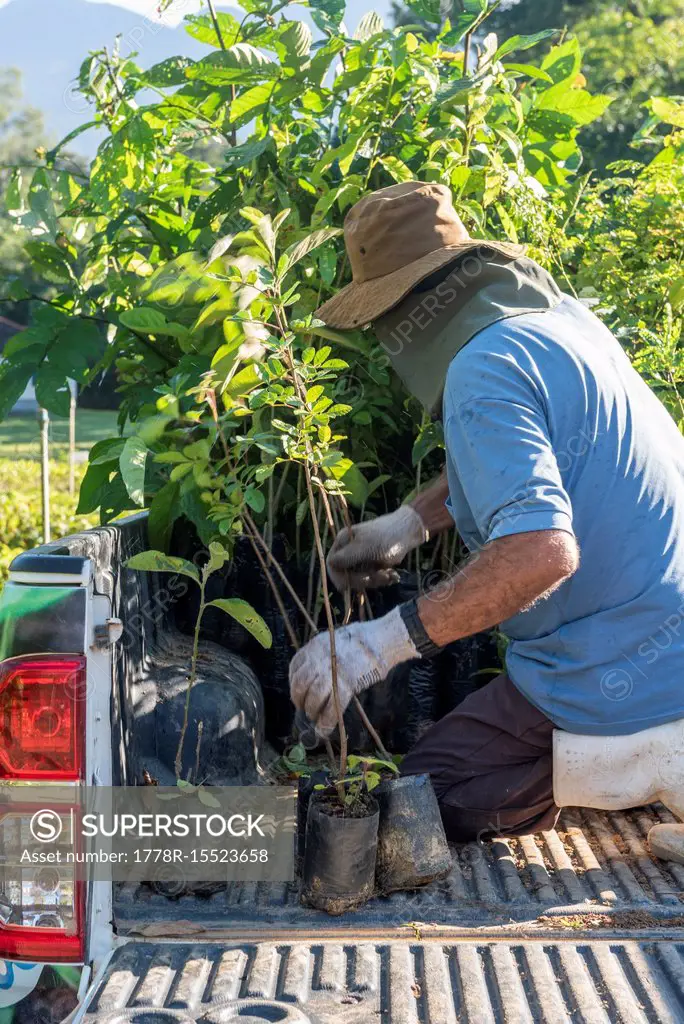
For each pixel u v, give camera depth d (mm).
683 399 2389
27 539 8031
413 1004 1301
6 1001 1337
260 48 2613
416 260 1798
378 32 2338
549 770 1861
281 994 1324
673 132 2980
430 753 1925
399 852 1618
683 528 1798
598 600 1752
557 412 1683
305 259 2264
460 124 2322
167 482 2160
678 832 1771
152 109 2666
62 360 2566
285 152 2381
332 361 1652
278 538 2320
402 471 2525
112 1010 1284
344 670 1642
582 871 1750
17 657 1331
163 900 1613
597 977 1372
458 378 1676
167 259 2826
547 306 1832
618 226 2852
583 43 16484
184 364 2174
